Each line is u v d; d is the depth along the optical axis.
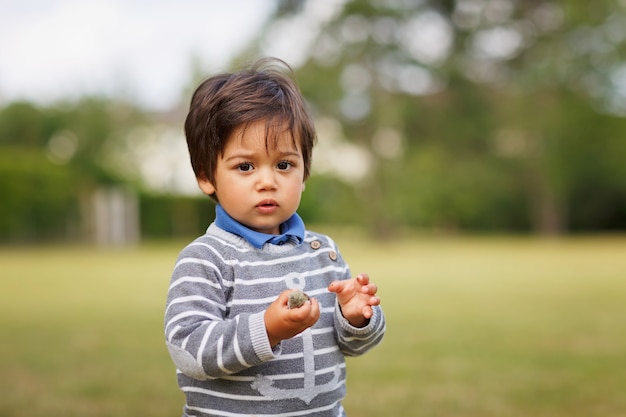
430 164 19.28
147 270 10.34
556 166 20.80
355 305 1.39
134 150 21.59
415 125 18.53
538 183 22.20
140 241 21.52
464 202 24.14
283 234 1.49
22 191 18.19
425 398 2.94
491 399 2.92
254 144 1.42
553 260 11.75
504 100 19.53
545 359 3.75
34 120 21.58
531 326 4.90
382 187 18.34
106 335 4.61
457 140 19.30
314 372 1.40
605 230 25.17
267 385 1.36
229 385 1.36
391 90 17.97
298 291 1.23
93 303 6.34
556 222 23.39
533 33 19.34
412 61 17.67
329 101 17.34
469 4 18.41
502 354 3.89
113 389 3.12
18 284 8.16
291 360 1.38
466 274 9.23
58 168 19.31
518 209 25.62
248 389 1.36
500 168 21.00
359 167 18.77
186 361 1.29
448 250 15.41
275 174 1.44
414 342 4.28
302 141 1.48
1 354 3.95
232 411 1.36
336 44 17.59
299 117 1.47
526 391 3.06
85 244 19.48
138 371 3.50
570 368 3.52
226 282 1.40
